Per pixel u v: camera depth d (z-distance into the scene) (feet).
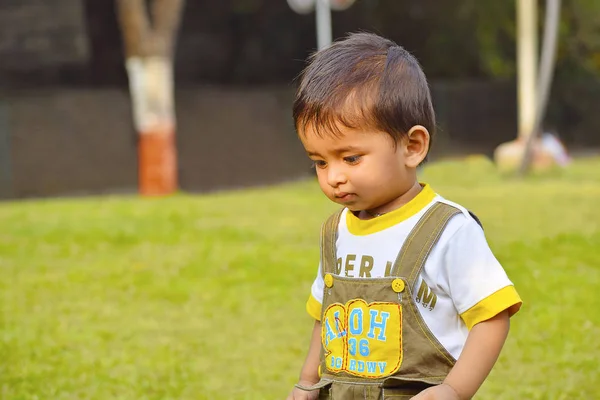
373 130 8.76
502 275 8.93
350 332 9.18
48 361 16.72
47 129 57.11
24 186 56.59
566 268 23.59
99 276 24.80
